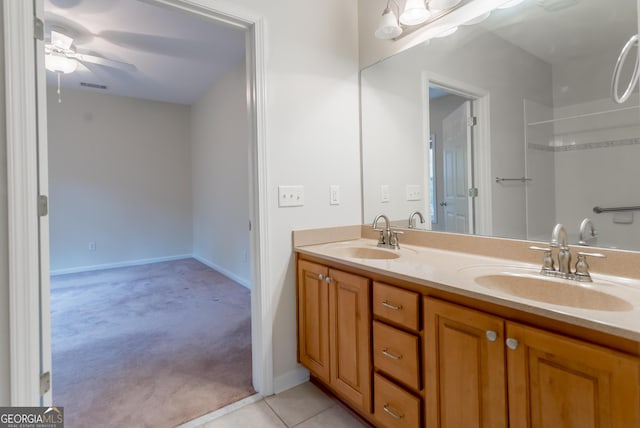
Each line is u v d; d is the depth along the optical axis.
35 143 1.17
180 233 5.49
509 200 1.49
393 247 1.81
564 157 1.32
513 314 0.94
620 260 1.16
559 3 1.32
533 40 1.39
